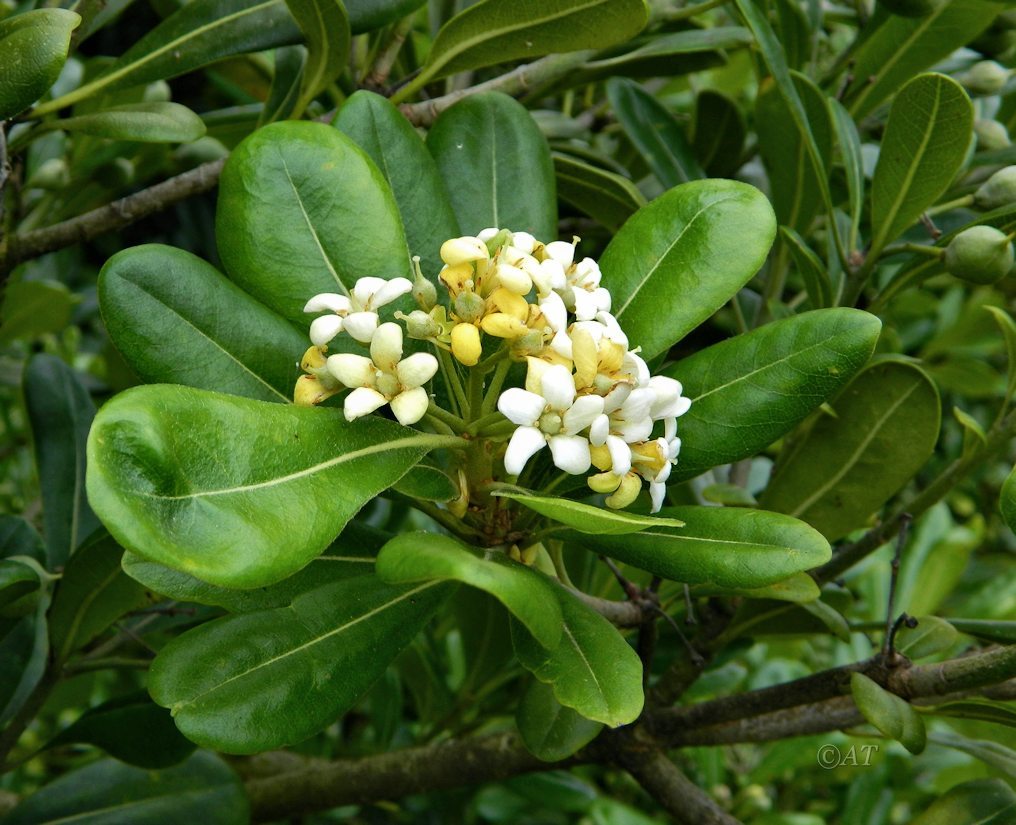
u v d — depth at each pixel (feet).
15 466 1.75
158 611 1.04
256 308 0.74
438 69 0.97
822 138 1.08
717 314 1.30
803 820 1.42
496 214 0.90
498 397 0.70
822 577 0.97
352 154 0.77
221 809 1.04
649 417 0.67
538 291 0.68
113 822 1.03
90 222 1.01
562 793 1.34
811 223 1.17
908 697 0.83
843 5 1.42
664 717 0.99
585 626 0.70
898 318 2.03
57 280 1.75
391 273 0.76
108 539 0.87
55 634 0.94
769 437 0.75
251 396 0.73
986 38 1.22
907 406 0.96
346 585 0.73
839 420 0.98
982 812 0.93
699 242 0.77
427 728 1.32
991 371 1.85
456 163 0.91
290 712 0.67
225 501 0.58
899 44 1.17
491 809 1.57
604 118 1.42
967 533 1.47
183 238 2.61
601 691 0.66
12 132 1.06
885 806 1.42
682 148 1.21
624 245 0.79
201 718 0.65
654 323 0.76
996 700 0.92
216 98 2.03
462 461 0.74
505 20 0.91
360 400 0.64
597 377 0.66
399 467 0.66
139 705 0.94
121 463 0.54
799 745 1.48
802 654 1.62
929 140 0.91
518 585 0.58
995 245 0.91
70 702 1.39
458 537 0.78
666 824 1.62
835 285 1.10
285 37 0.95
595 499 1.08
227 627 0.69
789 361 0.75
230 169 0.76
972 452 0.92
